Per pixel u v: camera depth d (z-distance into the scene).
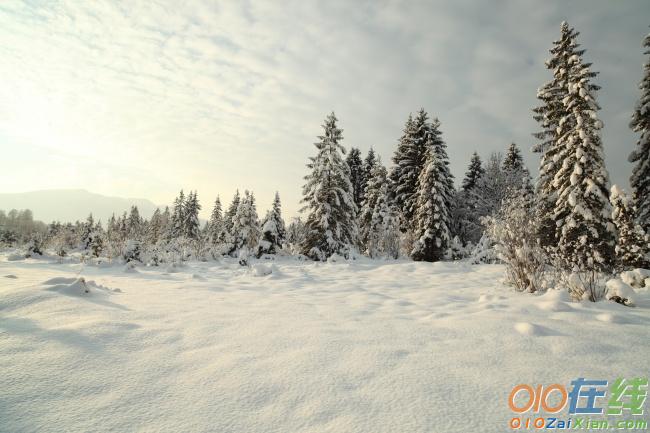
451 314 4.79
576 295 6.32
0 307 3.94
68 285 5.04
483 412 2.12
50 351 2.83
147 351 3.06
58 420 1.97
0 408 2.04
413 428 1.95
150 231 58.09
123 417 2.03
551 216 16.28
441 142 32.47
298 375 2.63
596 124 15.44
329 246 21.75
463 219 34.12
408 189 32.81
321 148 23.97
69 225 59.59
